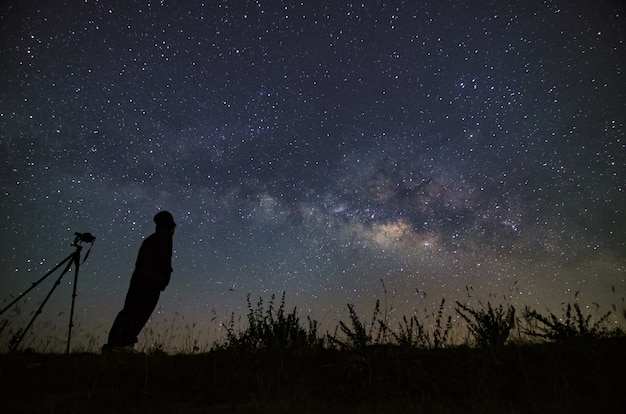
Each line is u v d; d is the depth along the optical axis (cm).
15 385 326
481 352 383
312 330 477
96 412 288
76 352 464
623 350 336
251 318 492
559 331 399
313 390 345
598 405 249
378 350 412
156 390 347
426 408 292
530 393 288
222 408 304
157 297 500
